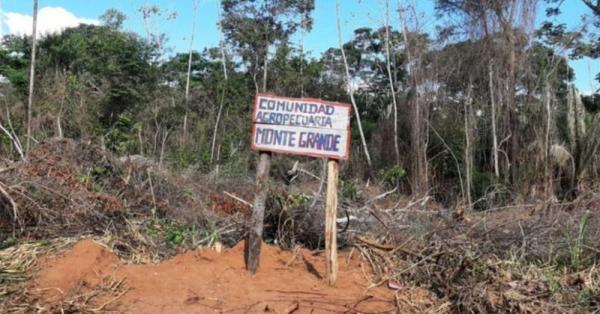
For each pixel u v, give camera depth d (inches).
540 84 775.7
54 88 619.5
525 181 593.0
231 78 1171.3
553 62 812.0
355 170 824.9
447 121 856.3
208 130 954.1
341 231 259.3
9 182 249.1
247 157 694.5
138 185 307.7
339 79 1397.6
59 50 885.2
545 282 201.0
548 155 593.0
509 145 748.6
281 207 259.6
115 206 271.0
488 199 505.0
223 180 450.9
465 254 211.8
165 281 200.8
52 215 249.8
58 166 287.3
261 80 1253.7
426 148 796.6
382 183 650.2
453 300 201.3
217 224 271.3
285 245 252.8
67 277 196.5
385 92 1397.6
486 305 190.5
